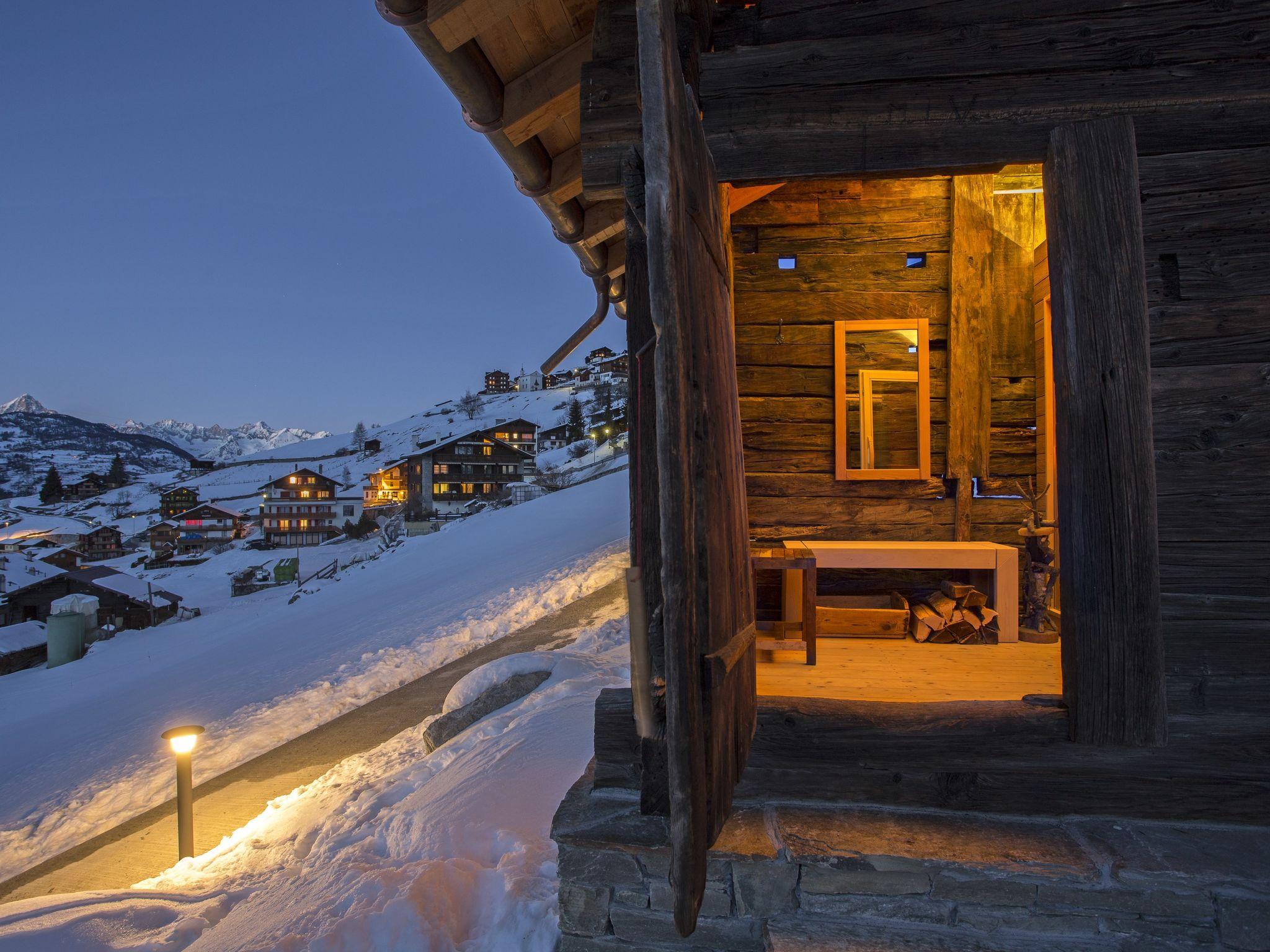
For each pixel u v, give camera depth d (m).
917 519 4.22
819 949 1.97
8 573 42.91
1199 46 2.27
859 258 4.24
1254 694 2.14
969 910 1.98
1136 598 2.16
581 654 6.25
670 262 1.51
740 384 4.26
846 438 4.22
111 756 8.55
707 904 2.07
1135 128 2.28
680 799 1.50
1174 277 2.23
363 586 21.67
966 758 2.25
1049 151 2.34
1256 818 2.13
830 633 4.03
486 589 13.97
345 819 3.99
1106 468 2.20
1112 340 2.21
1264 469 2.16
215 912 2.96
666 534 1.52
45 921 2.68
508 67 3.06
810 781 2.32
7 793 7.97
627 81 2.56
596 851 2.13
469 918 2.45
